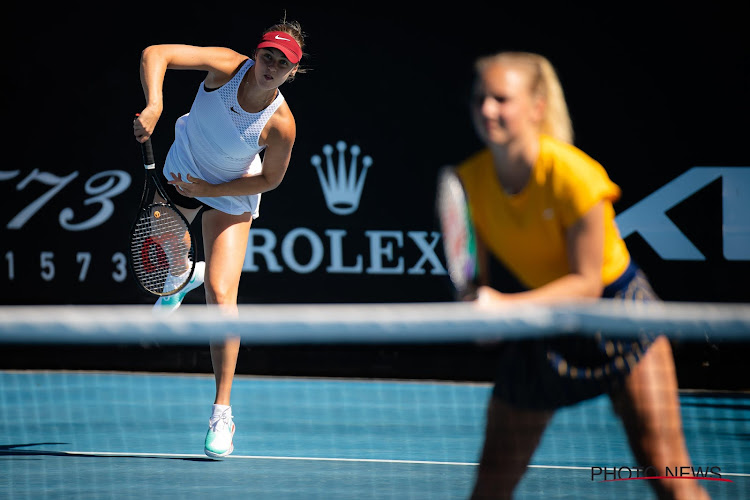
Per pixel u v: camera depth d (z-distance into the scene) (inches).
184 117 668.1
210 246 642.8
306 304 1034.7
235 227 647.1
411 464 635.5
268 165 637.9
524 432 365.1
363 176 1023.6
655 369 354.3
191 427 773.3
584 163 339.6
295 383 1010.7
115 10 1055.6
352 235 1027.3
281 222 1039.0
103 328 360.5
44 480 580.1
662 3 957.8
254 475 598.9
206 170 649.0
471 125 999.0
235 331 358.6
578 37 975.6
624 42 968.3
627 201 978.1
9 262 1081.4
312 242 1034.7
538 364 358.6
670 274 975.0
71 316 369.7
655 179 972.6
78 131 1066.7
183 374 1059.3
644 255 978.7
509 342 362.9
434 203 1008.9
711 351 979.9
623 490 557.3
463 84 998.4
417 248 1015.0
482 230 373.1
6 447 689.6
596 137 979.3
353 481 583.2
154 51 611.2
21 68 1074.7
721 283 965.2
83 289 1067.3
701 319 338.6
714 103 956.6
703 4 951.0
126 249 1058.7
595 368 354.6
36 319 362.9
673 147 967.6
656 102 967.0
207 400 903.1
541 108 344.8
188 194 619.8
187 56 615.5
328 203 1030.4
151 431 754.8
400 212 1017.5
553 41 980.6
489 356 1019.3
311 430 764.0
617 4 967.0
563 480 585.9
